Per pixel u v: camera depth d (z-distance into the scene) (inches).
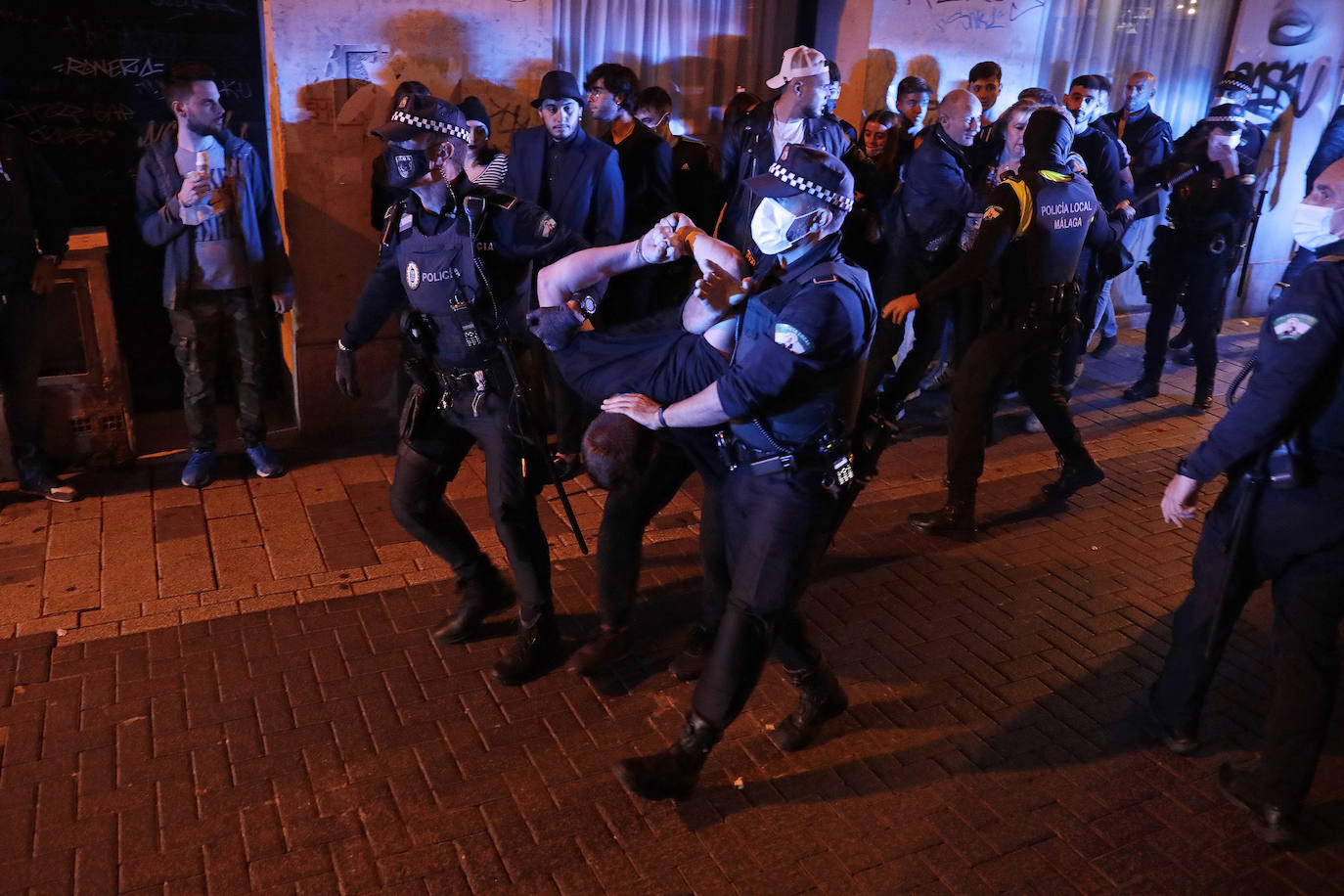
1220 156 249.6
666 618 164.9
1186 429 257.8
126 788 123.6
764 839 120.2
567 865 115.3
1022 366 199.9
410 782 126.8
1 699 138.5
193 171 187.3
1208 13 322.0
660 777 119.4
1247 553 120.4
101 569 171.8
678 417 111.7
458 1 213.0
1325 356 105.7
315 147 208.5
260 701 140.4
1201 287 259.1
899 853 119.0
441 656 152.4
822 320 103.3
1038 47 291.7
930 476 224.4
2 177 176.1
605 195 203.6
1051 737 140.3
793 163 103.7
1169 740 138.0
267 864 113.5
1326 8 327.6
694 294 112.2
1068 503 213.3
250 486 204.1
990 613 170.6
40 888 109.2
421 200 128.9
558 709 141.9
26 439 192.5
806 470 113.2
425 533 147.6
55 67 207.8
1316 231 109.5
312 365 221.6
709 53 262.7
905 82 249.9
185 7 213.6
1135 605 175.0
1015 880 115.6
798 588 115.8
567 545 187.3
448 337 131.6
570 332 118.6
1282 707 118.8
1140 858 119.6
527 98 226.2
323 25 202.7
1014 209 173.9
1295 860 120.3
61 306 200.2
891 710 144.7
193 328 195.3
